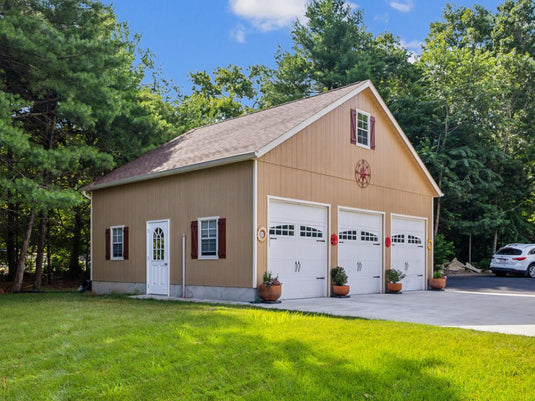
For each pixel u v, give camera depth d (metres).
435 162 25.09
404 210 16.89
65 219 22.86
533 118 30.23
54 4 15.72
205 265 12.34
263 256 11.38
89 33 16.17
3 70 14.59
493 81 26.77
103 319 8.30
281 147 12.09
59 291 17.77
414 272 17.34
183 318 8.17
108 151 18.31
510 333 7.30
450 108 27.11
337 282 13.34
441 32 37.06
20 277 17.47
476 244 30.88
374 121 15.79
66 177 18.81
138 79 21.88
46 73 14.37
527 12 35.12
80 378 5.12
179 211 13.20
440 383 4.83
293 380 4.95
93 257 16.31
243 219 11.48
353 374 5.07
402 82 32.97
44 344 6.50
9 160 15.12
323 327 7.34
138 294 14.20
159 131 19.22
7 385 5.00
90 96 15.14
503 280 22.05
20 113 16.73
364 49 34.00
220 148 12.88
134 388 4.86
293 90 33.69
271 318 8.10
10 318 8.94
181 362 5.59
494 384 4.80
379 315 9.32
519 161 28.58
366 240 15.16
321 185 13.38
